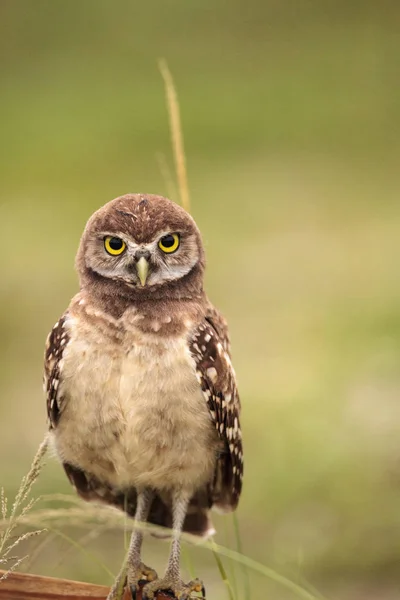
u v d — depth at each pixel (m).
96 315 7.12
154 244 7.17
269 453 11.86
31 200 24.75
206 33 37.12
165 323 7.13
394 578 10.27
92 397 7.05
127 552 6.58
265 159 26.75
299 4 37.59
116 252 7.20
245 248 20.62
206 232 21.72
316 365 14.27
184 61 34.78
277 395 13.25
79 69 34.88
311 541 10.65
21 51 36.56
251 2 38.06
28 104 32.25
